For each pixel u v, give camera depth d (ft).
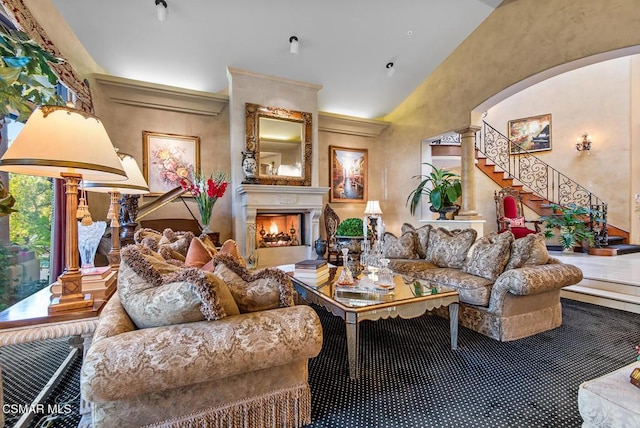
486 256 9.80
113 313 4.62
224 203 17.76
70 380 6.57
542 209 22.12
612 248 18.79
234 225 17.37
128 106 15.69
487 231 23.47
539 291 8.40
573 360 7.39
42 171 4.88
